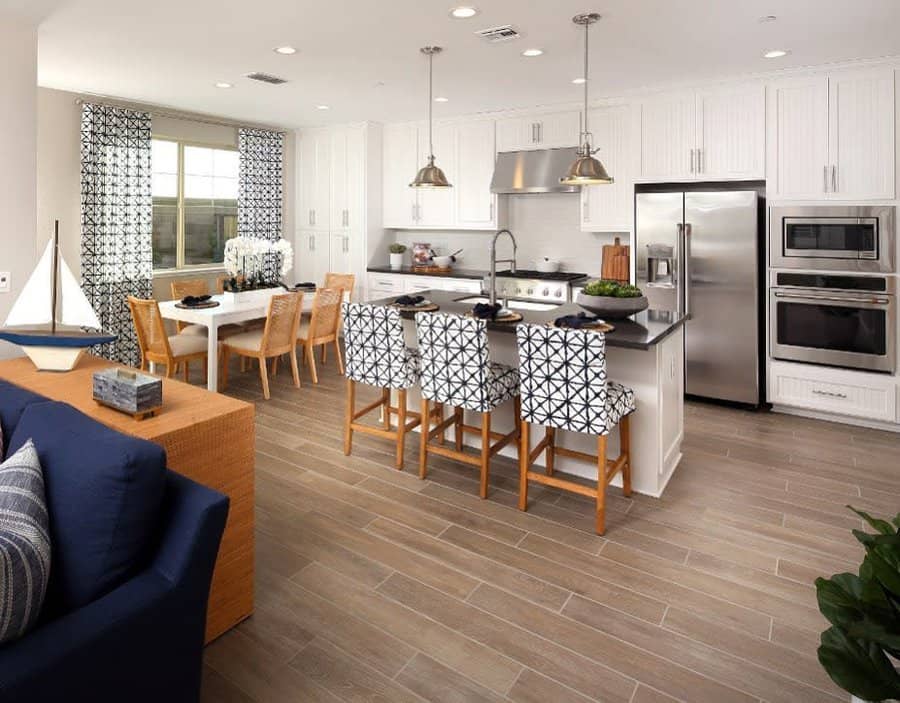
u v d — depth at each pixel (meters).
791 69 4.62
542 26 3.68
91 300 5.86
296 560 2.77
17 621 1.35
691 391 5.27
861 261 4.49
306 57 4.36
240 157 7.07
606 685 2.04
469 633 2.30
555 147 5.98
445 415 4.27
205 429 2.13
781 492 3.51
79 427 1.80
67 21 3.62
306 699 1.96
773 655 2.19
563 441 3.74
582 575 2.68
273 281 6.65
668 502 3.39
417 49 4.14
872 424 4.66
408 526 3.10
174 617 1.59
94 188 5.80
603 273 5.98
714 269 5.01
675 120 5.18
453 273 6.88
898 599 1.32
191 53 4.27
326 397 5.38
